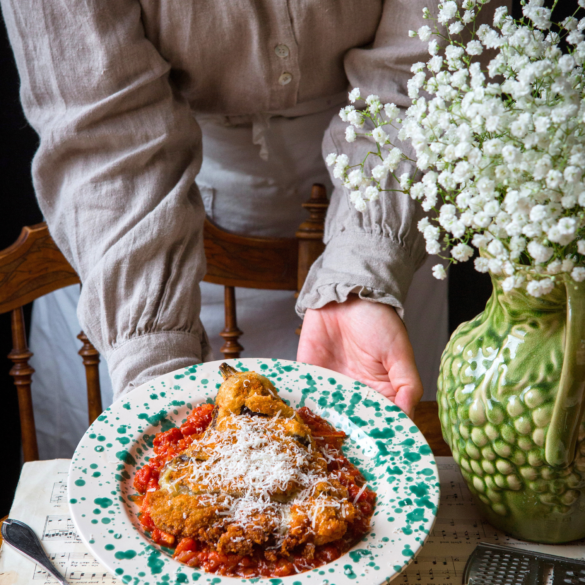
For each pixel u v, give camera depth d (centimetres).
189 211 119
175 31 121
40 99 122
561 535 79
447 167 64
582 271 56
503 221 58
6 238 203
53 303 189
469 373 76
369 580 67
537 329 71
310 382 99
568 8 191
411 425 91
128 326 112
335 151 133
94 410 159
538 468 72
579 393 65
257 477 78
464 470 81
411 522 75
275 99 138
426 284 172
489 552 77
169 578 66
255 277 160
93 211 118
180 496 77
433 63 66
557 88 57
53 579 76
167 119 121
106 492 78
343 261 116
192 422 92
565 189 56
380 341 111
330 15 122
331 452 88
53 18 112
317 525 73
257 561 73
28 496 90
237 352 165
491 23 123
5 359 204
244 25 121
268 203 170
